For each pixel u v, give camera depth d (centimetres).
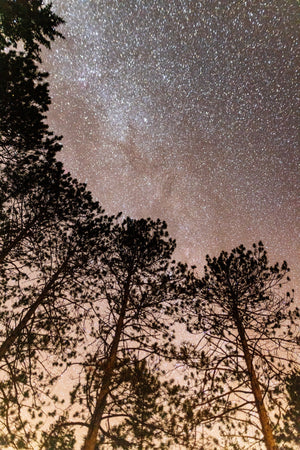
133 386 762
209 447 704
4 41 897
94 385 759
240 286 880
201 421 717
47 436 711
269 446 629
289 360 784
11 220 902
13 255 904
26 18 882
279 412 761
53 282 884
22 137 833
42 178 898
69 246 937
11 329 796
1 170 878
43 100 844
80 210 952
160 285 905
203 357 811
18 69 818
